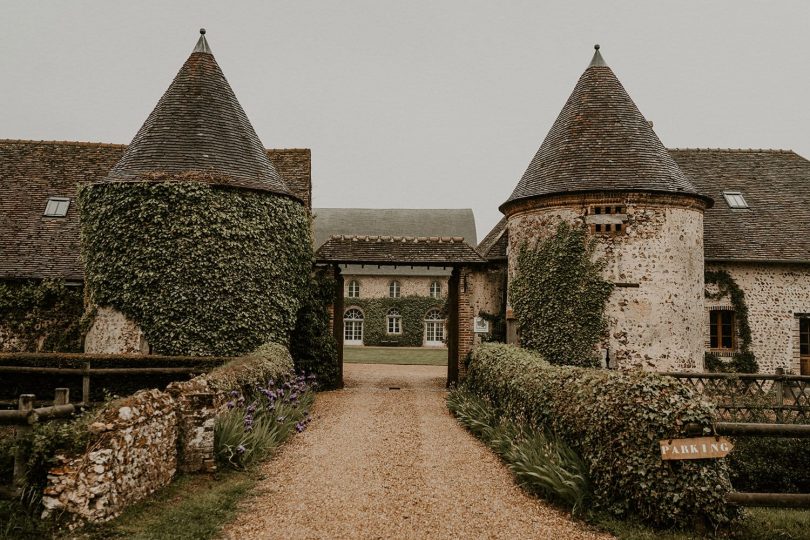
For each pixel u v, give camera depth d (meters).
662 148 15.38
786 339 17.62
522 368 9.91
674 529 6.05
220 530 5.87
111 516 5.84
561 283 14.49
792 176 20.23
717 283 17.73
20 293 16.31
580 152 14.95
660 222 14.28
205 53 16.38
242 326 14.07
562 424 7.75
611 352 14.01
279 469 8.07
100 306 14.11
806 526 6.27
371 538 5.84
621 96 15.79
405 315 40.69
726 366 17.53
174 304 13.76
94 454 5.77
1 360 12.89
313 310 16.84
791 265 17.78
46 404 10.02
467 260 17.14
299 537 5.79
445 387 17.86
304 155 21.31
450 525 6.23
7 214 18.05
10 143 20.31
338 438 10.16
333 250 17.28
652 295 14.09
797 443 9.57
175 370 12.01
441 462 8.75
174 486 6.98
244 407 9.45
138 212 13.88
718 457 6.12
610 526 6.13
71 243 17.34
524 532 6.07
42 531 5.40
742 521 6.17
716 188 19.83
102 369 11.60
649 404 6.36
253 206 14.58
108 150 20.39
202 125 15.05
